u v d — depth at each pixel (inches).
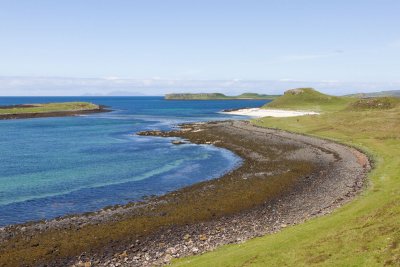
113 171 2556.6
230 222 1485.0
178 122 6264.8
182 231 1398.9
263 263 978.7
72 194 1984.5
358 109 5383.9
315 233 1155.9
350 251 940.0
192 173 2469.2
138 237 1347.2
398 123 3585.1
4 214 1657.2
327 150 2942.9
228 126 4862.2
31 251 1232.8
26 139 4261.8
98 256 1200.2
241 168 2508.6
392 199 1275.8
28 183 2219.5
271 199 1774.1
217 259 1058.1
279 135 3848.4
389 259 850.8
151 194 1978.3
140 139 4215.1
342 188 1863.9
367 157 2561.5
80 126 5723.4
